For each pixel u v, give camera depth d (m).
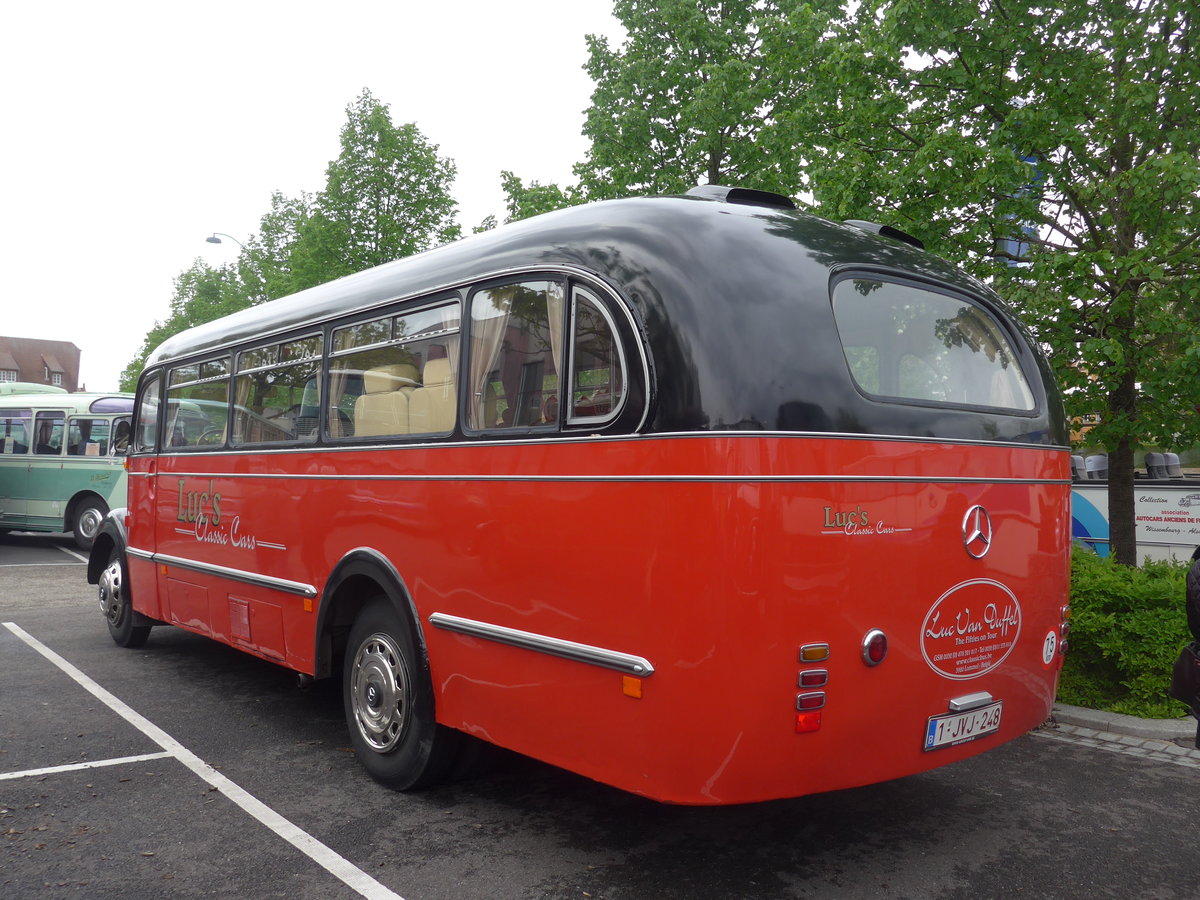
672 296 3.57
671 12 14.79
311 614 5.57
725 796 3.34
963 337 4.36
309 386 5.85
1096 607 6.32
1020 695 4.24
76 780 5.07
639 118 14.86
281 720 6.27
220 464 6.82
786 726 3.37
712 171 14.91
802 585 3.39
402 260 5.41
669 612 3.41
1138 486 10.11
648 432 3.53
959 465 3.95
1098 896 3.74
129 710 6.50
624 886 3.80
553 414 3.99
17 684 7.24
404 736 4.80
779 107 14.39
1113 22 7.01
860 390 3.69
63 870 3.95
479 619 4.27
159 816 4.56
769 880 3.86
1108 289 7.30
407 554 4.76
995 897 3.72
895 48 7.73
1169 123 7.26
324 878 3.88
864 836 4.33
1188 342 6.63
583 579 3.74
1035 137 7.32
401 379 4.98
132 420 8.64
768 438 3.37
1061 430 4.64
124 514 8.71
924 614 3.76
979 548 4.00
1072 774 5.21
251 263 27.73
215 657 8.28
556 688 3.86
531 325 4.16
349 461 5.28
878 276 4.04
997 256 8.03
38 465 17.83
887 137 8.28
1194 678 3.90
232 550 6.59
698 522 3.36
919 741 3.77
